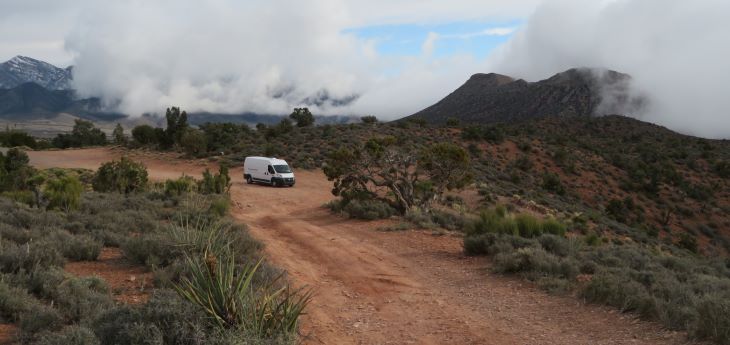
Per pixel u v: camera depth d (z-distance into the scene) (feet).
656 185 249.75
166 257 33.83
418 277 38.73
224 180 104.99
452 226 66.54
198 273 19.21
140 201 67.46
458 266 42.24
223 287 18.58
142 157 224.94
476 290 34.47
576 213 145.38
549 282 33.88
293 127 260.42
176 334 16.51
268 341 16.89
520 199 144.15
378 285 36.06
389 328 26.53
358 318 28.22
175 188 91.76
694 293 29.35
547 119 469.16
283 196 116.98
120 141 332.80
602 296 29.66
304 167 173.68
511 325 26.86
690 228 216.13
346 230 63.46
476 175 181.47
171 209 65.10
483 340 24.58
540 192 193.67
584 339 24.20
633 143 388.16
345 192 82.38
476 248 46.24
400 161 80.79
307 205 102.27
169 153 231.30
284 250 48.06
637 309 26.96
